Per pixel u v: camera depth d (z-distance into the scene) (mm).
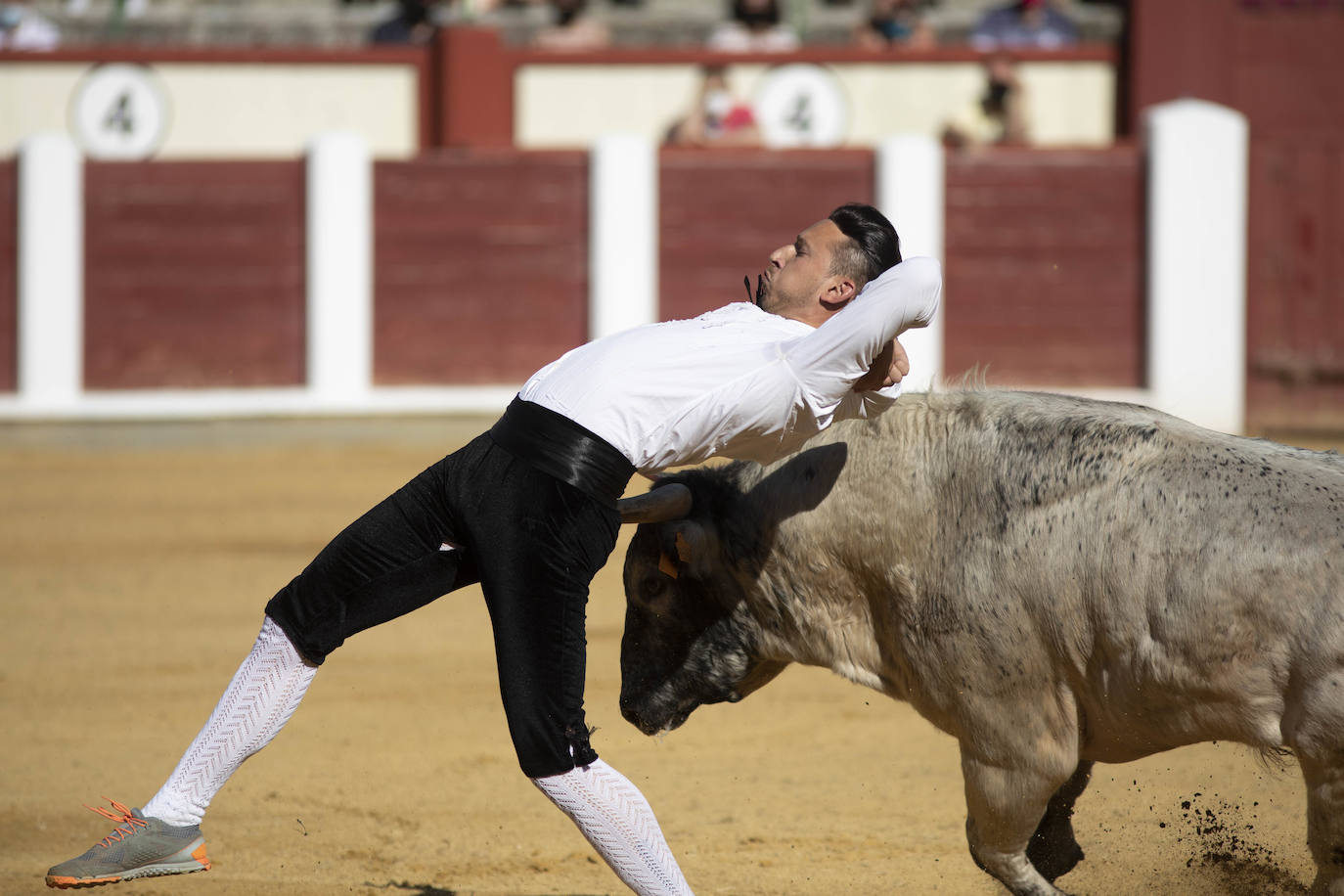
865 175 31531
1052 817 7957
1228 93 35000
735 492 7941
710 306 31531
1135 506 6754
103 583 18828
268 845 9922
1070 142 34844
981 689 7215
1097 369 31766
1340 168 33344
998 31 35281
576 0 35156
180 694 13812
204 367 31266
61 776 11406
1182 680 6520
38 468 28531
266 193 31219
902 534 7391
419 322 31391
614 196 31172
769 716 13141
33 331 30922
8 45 35125
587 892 9078
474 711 13359
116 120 33906
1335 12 35281
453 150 31578
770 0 35250
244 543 21375
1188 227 31375
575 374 6984
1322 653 6145
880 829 10172
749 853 9719
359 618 7309
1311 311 33438
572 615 6918
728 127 33344
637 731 12688
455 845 9953
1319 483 6465
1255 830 9453
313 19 36406
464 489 7004
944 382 7996
